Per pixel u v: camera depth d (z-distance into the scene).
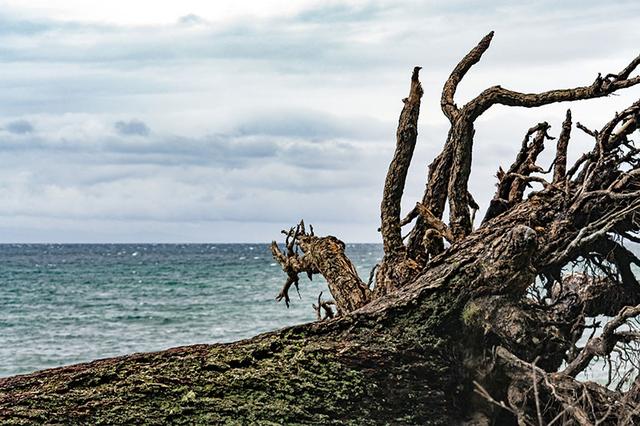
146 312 36.44
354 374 8.56
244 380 8.25
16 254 149.88
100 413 7.80
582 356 8.74
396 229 10.92
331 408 8.39
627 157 9.95
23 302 43.19
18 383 7.99
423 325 8.93
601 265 10.21
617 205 9.55
